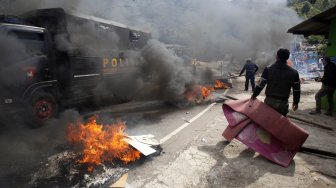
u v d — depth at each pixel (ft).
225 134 15.25
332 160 13.52
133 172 11.84
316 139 16.57
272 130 13.44
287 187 10.84
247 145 13.91
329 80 21.85
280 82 13.56
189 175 11.69
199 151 14.26
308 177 11.69
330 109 22.65
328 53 25.82
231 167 12.46
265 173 11.96
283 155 13.17
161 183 11.00
